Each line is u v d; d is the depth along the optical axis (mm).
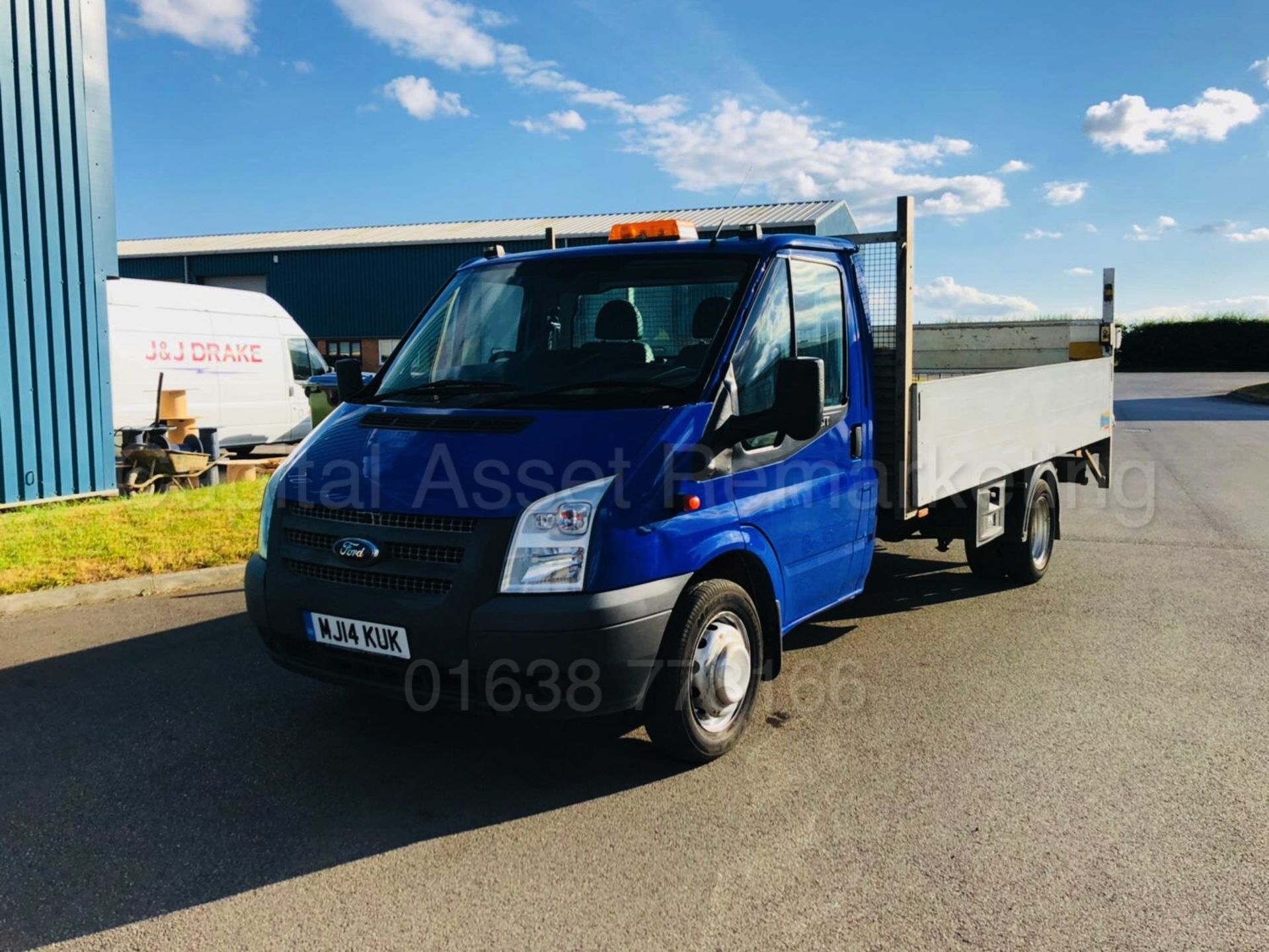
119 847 3559
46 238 9742
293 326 16531
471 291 5277
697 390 4246
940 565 8484
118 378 13289
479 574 3662
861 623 6617
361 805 3904
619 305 4758
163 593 7191
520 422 4078
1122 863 3471
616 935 3045
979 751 4457
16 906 3172
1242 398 32281
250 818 3789
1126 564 8477
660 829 3721
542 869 3428
